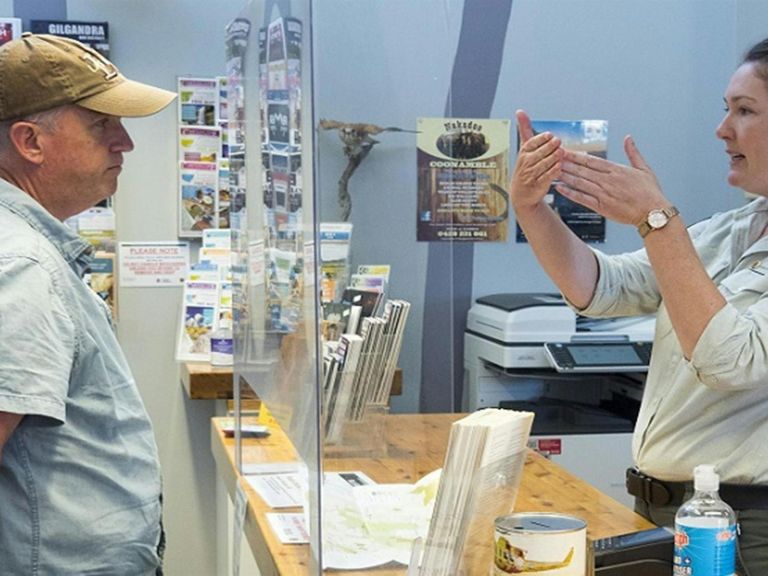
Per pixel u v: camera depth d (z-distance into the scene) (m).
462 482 1.34
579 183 1.65
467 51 3.56
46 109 1.64
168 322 3.56
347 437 1.46
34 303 1.46
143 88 1.74
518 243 3.65
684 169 3.75
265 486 2.02
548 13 3.61
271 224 1.82
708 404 1.75
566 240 1.94
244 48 2.15
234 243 2.42
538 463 2.22
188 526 3.64
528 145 1.78
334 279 1.43
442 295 1.50
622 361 3.09
